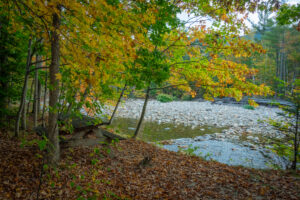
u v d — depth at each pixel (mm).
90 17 2988
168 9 5461
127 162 6184
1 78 7406
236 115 21078
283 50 30094
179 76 9719
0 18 6836
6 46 7430
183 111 23641
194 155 8250
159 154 7676
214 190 4742
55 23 3953
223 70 7777
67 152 5789
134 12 3842
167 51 8914
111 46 3590
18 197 3627
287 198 4320
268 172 6297
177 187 4852
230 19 6938
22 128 7871
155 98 39094
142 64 5371
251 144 11242
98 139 5852
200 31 7930
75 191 4172
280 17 5633
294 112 6773
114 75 5352
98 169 5336
